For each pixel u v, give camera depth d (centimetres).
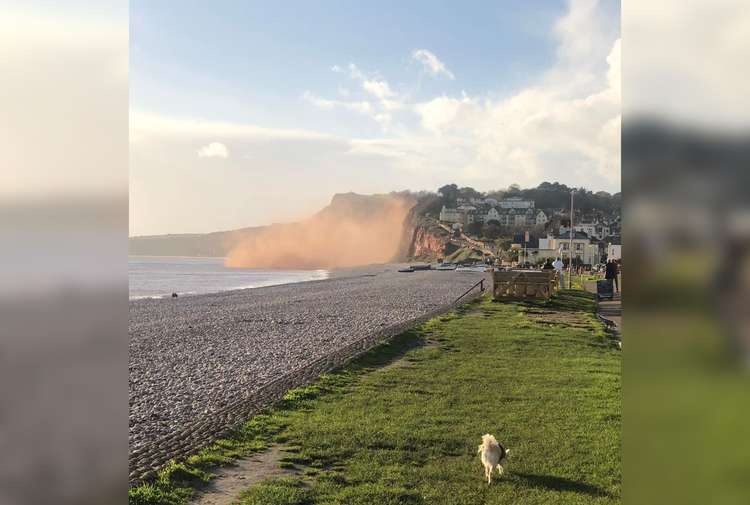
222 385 1193
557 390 1052
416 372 1234
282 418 885
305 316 2686
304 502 579
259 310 3059
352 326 2228
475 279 6812
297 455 716
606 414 886
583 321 2134
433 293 4209
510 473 659
